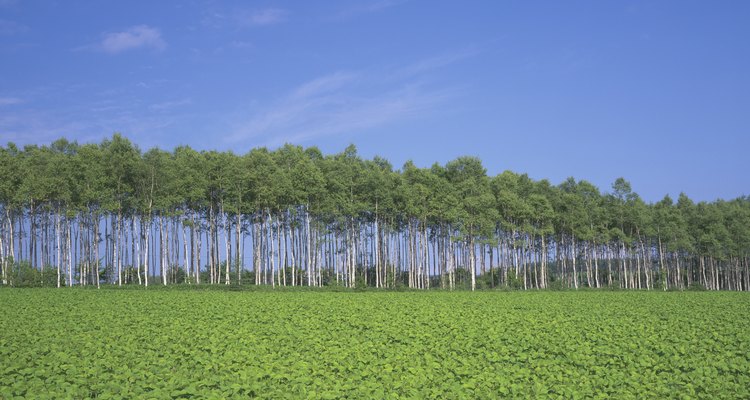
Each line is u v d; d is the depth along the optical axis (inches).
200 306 1660.9
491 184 4040.4
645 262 4495.6
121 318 1346.0
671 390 695.1
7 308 1540.4
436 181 3695.9
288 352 918.4
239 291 2615.7
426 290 3206.2
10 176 3004.4
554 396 655.1
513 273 4109.3
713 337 1110.4
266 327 1191.6
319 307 1664.6
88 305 1653.5
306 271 3954.2
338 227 3752.5
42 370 714.2
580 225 4192.9
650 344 1006.4
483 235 3668.8
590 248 4473.4
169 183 3206.2
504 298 2182.6
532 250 4148.6
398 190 3575.3
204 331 1118.4
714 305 1872.5
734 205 4972.9
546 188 4315.9
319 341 1017.5
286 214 3754.9
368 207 3540.8
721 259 4490.7
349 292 2669.8
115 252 3144.7
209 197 3607.3
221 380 685.9
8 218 3080.7
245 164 3457.2
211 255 3508.9
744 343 1027.9
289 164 3718.0
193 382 672.4
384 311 1563.7
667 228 4434.1
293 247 3592.5
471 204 3587.6
